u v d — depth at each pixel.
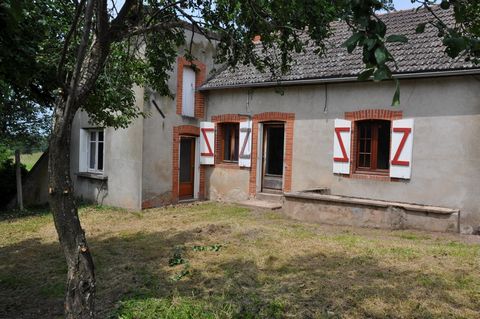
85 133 14.48
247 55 5.18
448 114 9.48
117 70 6.69
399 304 4.87
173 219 10.83
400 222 9.42
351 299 5.03
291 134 12.30
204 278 5.98
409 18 11.52
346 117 11.16
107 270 6.55
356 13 2.01
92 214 11.80
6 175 14.99
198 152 14.30
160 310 4.81
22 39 4.52
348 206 9.80
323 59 11.84
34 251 8.02
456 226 8.99
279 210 11.89
